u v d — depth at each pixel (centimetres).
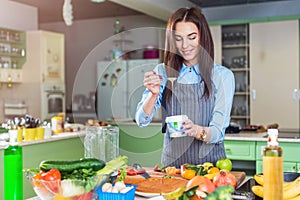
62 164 157
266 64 630
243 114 661
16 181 164
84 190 148
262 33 631
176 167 220
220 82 213
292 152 402
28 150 416
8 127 426
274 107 629
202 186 147
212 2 643
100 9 739
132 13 781
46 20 842
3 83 675
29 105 669
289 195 152
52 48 687
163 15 618
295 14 606
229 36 662
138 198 172
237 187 186
